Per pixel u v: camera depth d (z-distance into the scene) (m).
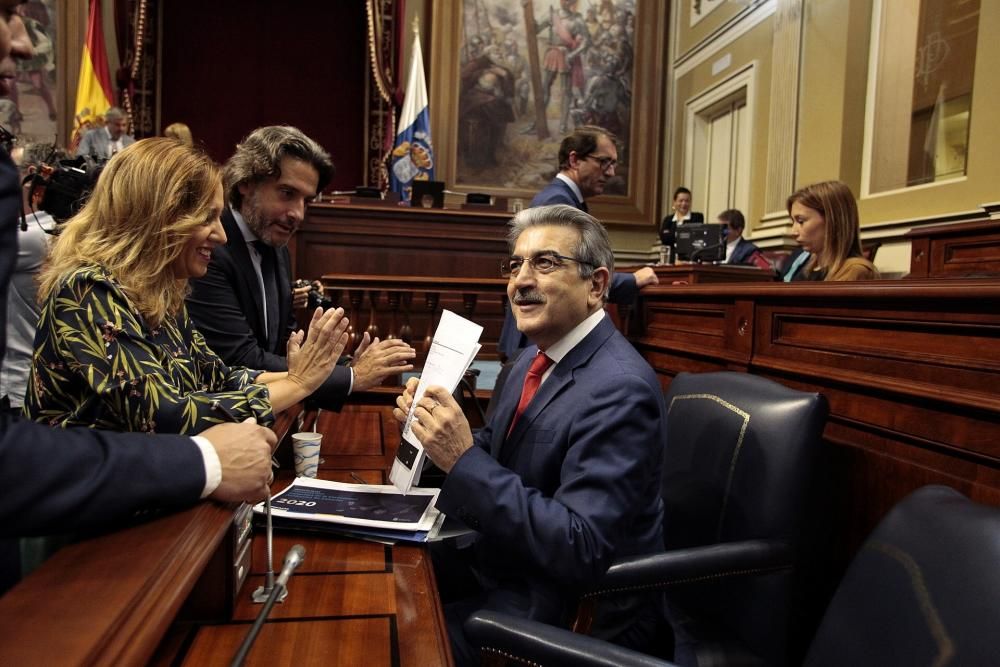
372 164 9.47
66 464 0.86
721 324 2.63
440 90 9.24
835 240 3.24
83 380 1.20
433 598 1.21
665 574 1.49
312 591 1.22
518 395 1.80
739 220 6.85
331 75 9.86
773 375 2.25
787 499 1.60
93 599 0.72
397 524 1.46
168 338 1.45
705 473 1.80
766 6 7.59
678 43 9.59
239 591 1.18
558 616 1.49
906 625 0.96
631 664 1.11
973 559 0.92
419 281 3.21
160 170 1.34
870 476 1.81
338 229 5.16
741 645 1.66
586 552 1.37
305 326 4.02
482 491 1.41
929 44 5.58
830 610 1.10
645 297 3.33
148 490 0.93
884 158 6.08
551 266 1.59
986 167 5.00
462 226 5.30
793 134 7.06
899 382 1.71
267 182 2.14
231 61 9.59
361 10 9.86
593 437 1.46
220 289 2.13
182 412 1.24
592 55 9.58
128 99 8.52
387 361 2.03
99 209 1.34
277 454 1.91
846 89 6.30
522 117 9.45
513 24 9.37
